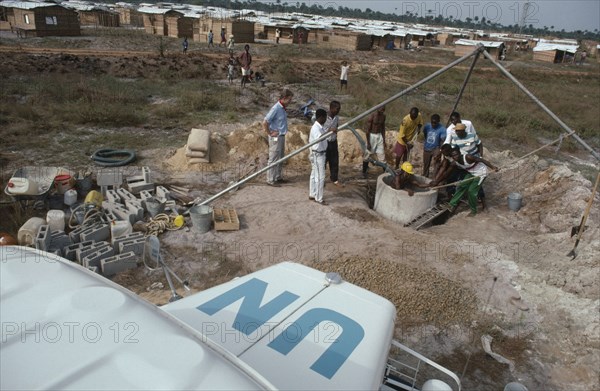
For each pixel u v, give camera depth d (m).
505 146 14.73
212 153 10.38
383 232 7.61
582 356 5.12
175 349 1.85
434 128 9.56
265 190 9.03
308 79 25.14
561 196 9.13
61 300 2.04
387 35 51.44
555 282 6.32
